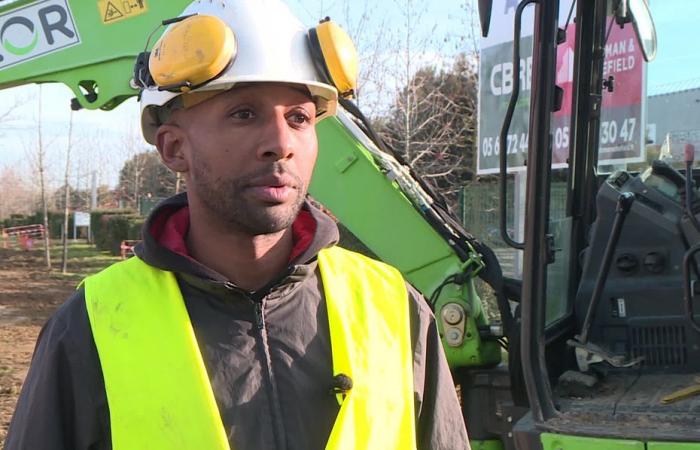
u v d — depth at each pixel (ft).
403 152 38.06
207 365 4.62
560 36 9.01
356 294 5.22
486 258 11.17
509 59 21.42
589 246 10.61
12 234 103.24
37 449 4.36
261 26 4.80
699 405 8.53
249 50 4.70
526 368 8.78
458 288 11.10
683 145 10.09
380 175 11.74
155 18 12.92
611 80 11.06
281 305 4.91
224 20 4.79
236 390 4.59
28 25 13.55
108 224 86.28
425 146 39.88
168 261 4.73
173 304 4.68
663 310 9.82
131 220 79.97
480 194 27.63
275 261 4.96
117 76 13.20
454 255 11.30
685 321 9.68
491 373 11.02
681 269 9.75
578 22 11.06
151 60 4.78
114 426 4.39
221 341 4.69
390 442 4.80
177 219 5.26
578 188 11.32
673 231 9.79
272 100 4.71
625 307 10.07
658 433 7.88
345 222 11.87
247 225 4.68
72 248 91.71
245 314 4.81
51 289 52.65
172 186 82.33
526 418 9.02
